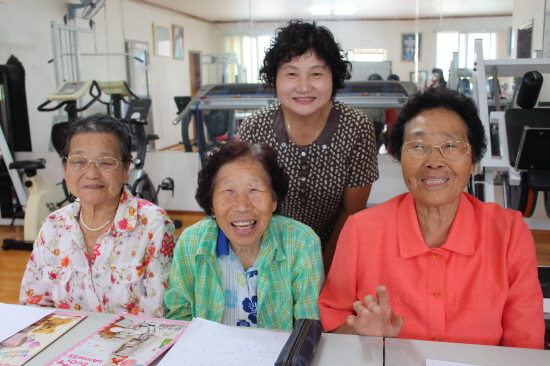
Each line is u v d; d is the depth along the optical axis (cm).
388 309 97
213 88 358
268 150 119
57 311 114
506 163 201
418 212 115
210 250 119
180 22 430
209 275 120
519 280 108
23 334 102
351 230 118
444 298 108
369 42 405
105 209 139
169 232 142
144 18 438
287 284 120
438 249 109
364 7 400
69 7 447
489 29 384
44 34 448
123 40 445
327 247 171
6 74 452
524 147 183
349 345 95
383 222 116
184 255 122
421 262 110
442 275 108
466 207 112
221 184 114
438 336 107
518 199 266
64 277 137
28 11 449
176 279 122
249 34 423
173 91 446
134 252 137
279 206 123
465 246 107
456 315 108
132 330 104
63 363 90
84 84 395
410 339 100
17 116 463
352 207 168
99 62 453
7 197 426
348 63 149
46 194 376
